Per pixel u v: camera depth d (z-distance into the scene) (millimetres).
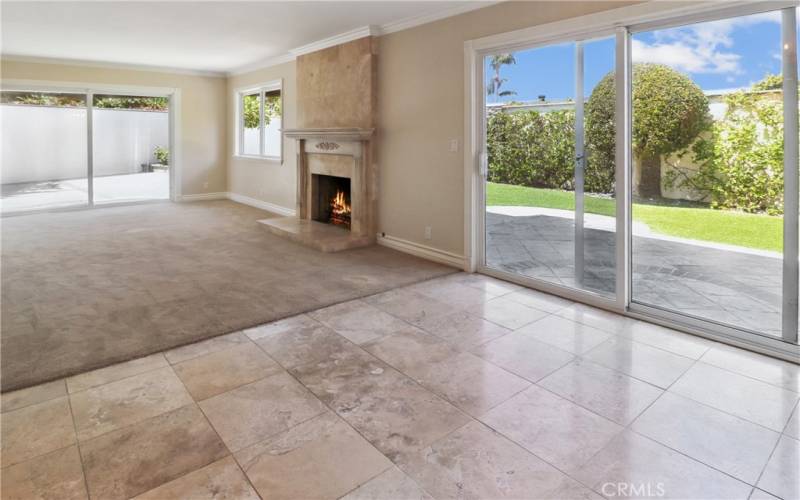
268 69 7496
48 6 4391
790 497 1568
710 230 2932
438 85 4477
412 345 2764
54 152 7707
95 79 7555
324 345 2760
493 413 2062
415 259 4793
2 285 3807
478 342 2811
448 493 1588
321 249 5121
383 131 5199
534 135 3791
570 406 2119
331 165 5918
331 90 5758
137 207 8031
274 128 7699
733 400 2176
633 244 3299
